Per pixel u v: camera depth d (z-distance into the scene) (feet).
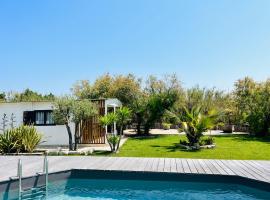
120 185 34.40
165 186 33.50
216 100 113.70
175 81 115.65
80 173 35.29
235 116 115.03
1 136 54.39
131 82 122.42
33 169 35.01
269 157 48.55
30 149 53.78
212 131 118.52
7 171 33.73
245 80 120.78
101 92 137.69
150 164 38.34
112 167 36.27
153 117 94.68
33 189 31.35
